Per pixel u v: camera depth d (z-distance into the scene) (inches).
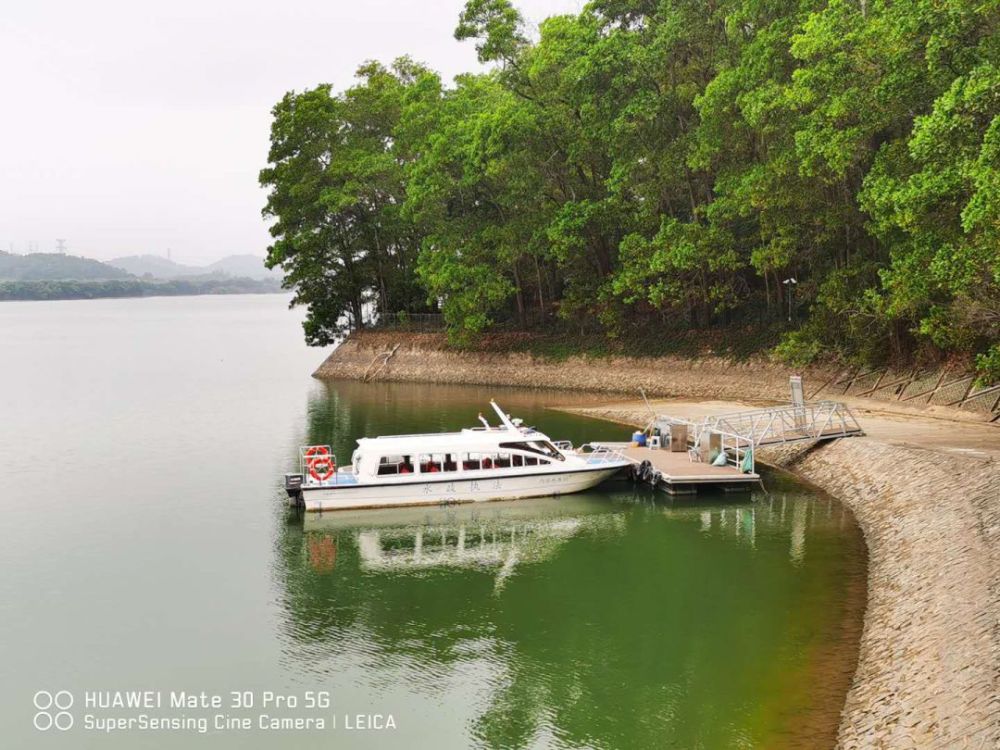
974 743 509.7
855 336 1914.4
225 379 3257.9
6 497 1434.5
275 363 4028.1
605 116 2281.0
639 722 694.5
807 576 986.7
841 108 1552.7
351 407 2415.1
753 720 677.3
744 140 2044.8
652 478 1423.5
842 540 1107.3
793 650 793.6
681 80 2297.0
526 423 2015.3
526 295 3159.5
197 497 1434.5
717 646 817.5
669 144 2231.8
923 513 1021.2
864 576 970.1
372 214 3203.7
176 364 3944.4
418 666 817.5
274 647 868.0
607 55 2220.7
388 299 3474.4
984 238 1170.0
